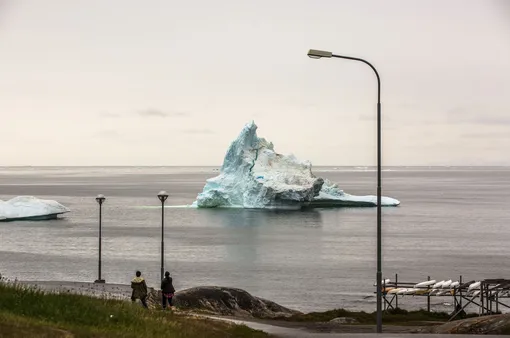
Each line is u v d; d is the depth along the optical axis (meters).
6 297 43.00
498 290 81.00
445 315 82.38
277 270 138.75
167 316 50.56
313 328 60.53
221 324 51.59
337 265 146.25
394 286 99.94
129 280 123.31
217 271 137.00
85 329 38.38
